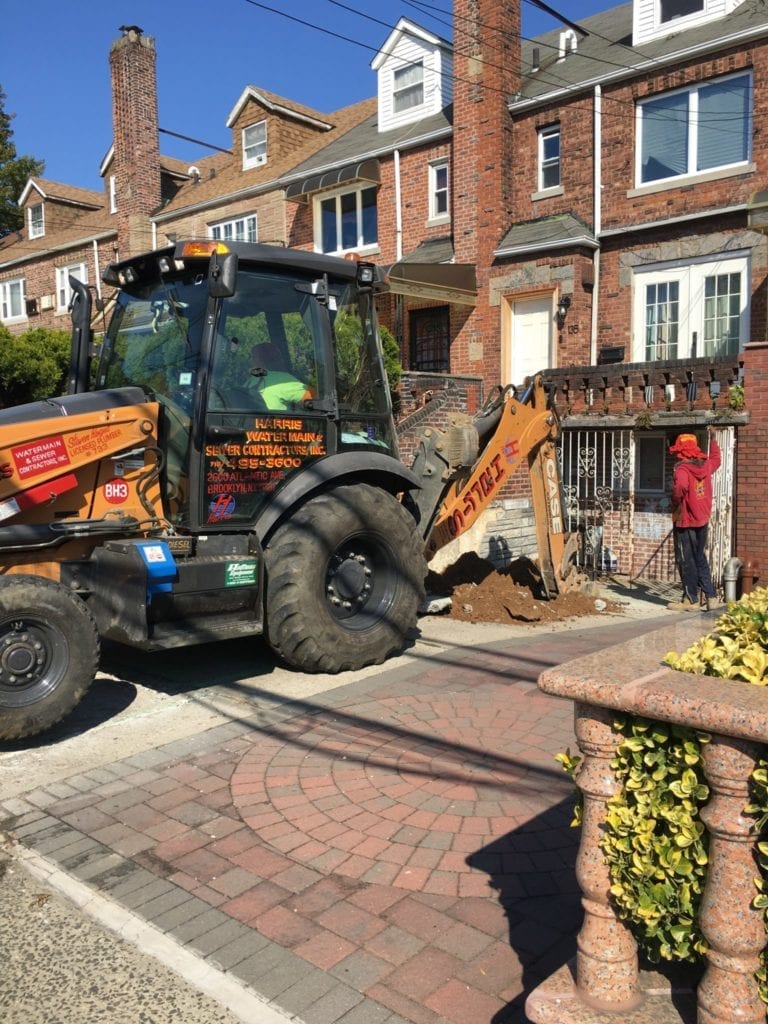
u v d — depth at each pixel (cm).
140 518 569
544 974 279
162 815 402
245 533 592
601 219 1386
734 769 185
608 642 737
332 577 634
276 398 605
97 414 545
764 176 1203
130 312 641
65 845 374
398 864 352
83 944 304
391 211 1714
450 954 291
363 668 644
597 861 212
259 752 477
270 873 347
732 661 213
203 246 564
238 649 700
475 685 597
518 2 1503
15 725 461
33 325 2608
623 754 208
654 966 222
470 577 947
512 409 815
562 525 906
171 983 281
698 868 196
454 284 1464
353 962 288
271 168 2050
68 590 486
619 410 1145
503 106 1479
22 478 516
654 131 1333
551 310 1427
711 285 1267
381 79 1834
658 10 1391
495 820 389
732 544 1037
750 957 188
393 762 459
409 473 691
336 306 648
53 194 2628
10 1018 268
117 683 606
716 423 1036
